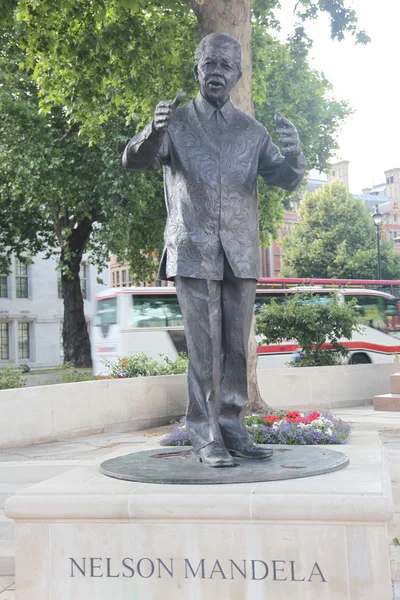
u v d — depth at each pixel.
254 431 8.41
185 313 5.17
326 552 4.05
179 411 15.27
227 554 4.14
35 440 12.44
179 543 4.19
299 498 4.06
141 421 14.50
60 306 43.59
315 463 4.89
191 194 5.16
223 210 5.14
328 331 19.06
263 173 5.57
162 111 4.82
